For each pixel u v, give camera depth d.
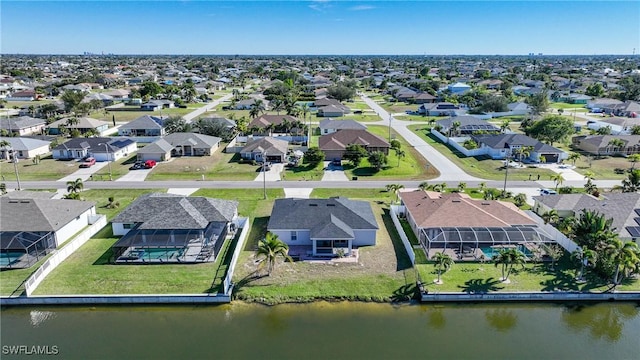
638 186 63.00
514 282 40.28
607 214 48.66
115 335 33.66
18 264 43.00
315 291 39.12
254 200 62.44
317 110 150.88
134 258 44.12
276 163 82.81
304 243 48.06
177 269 42.34
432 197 53.53
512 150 85.88
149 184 70.06
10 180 71.69
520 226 47.53
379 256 45.34
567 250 46.25
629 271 39.31
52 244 46.41
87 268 42.28
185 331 34.12
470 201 52.09
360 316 36.25
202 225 46.88
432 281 40.44
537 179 72.50
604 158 85.38
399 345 32.69
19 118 113.25
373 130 116.62
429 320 35.94
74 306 37.38
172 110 152.25
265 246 40.06
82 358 31.08
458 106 148.00
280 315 36.22
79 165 80.62
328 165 81.25
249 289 39.22
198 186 69.06
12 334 33.88
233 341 32.94
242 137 102.94
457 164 82.19
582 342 33.47
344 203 51.53
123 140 91.88
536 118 126.94
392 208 56.62
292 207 50.50
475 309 37.50
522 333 34.50
